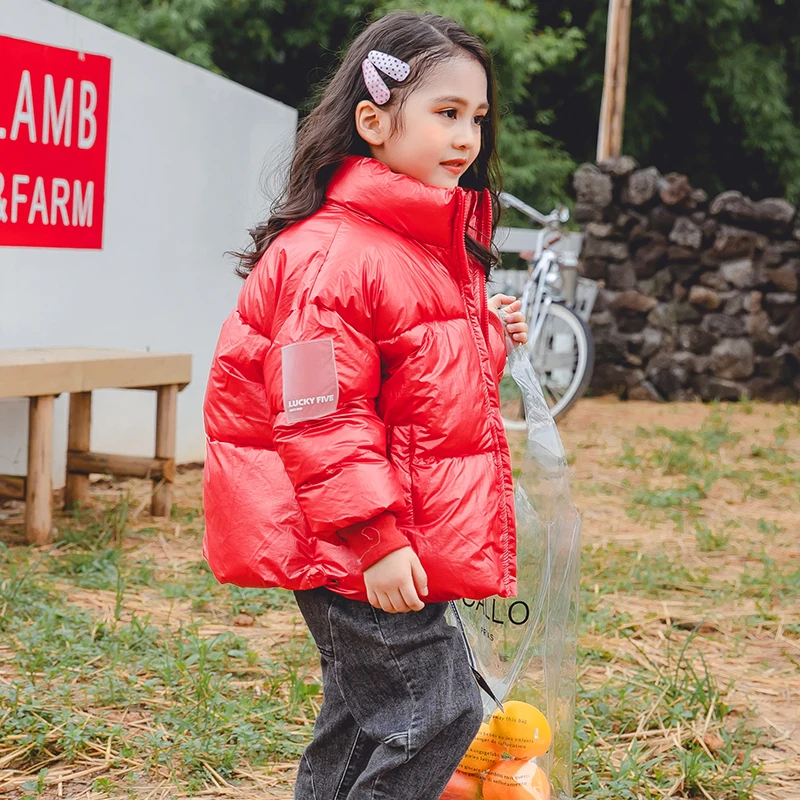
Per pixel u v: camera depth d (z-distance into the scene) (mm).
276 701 3166
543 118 15227
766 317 10195
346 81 2039
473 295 2031
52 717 2979
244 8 13672
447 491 1871
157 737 2873
